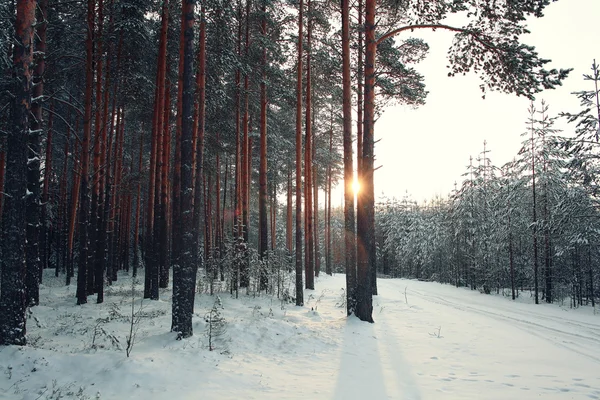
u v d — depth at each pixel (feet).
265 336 27.89
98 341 24.84
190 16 27.48
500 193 92.07
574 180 63.98
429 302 58.18
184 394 17.04
